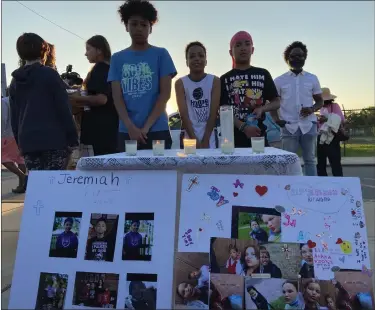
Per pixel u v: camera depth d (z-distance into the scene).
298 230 1.79
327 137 5.29
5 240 3.71
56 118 2.87
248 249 1.79
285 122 3.89
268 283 1.73
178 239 1.84
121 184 1.94
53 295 1.83
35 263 1.89
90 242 1.88
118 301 1.76
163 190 1.90
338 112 5.38
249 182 1.89
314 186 1.85
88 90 3.36
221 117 2.07
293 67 4.06
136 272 1.79
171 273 1.76
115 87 2.72
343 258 1.72
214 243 1.81
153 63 2.69
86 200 1.95
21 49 2.87
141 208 1.88
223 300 1.74
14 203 5.58
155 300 1.73
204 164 1.88
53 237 1.92
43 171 2.05
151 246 1.82
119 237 1.86
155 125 2.70
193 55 3.06
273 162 1.84
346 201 1.80
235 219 1.84
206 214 1.86
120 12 2.75
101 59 3.40
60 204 1.96
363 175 9.45
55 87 2.83
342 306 1.66
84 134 3.47
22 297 1.84
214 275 1.77
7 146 5.66
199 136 3.05
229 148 2.03
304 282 1.71
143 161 1.92
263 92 3.07
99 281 1.81
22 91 2.87
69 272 1.85
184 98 3.09
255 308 1.71
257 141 2.04
